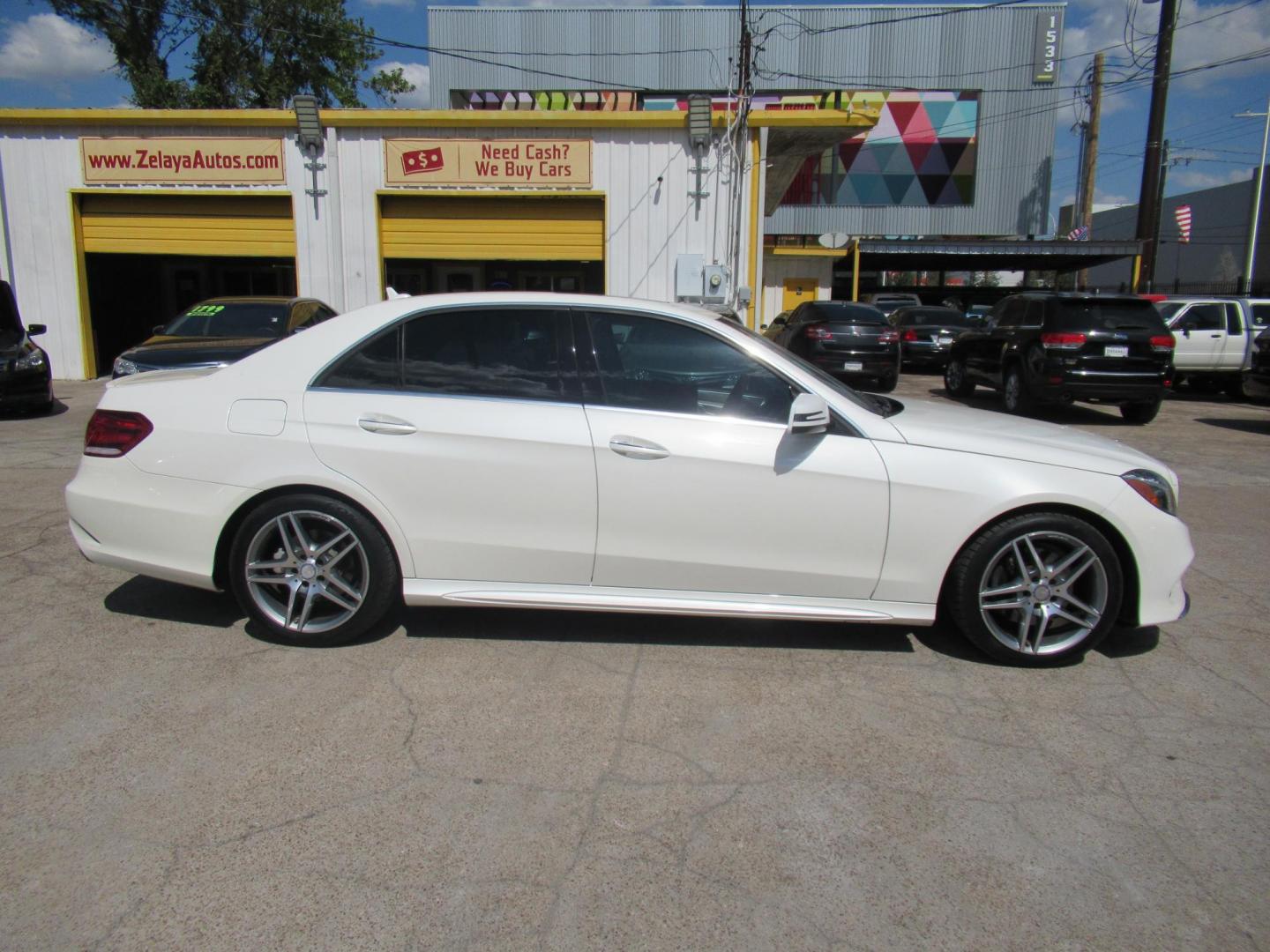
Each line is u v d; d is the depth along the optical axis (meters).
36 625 4.19
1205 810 2.83
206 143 14.91
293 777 2.94
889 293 40.94
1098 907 2.38
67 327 15.26
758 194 15.29
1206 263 42.75
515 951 2.20
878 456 3.72
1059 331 11.61
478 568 3.84
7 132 14.81
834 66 35.47
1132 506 3.75
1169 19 23.09
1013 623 3.88
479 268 17.86
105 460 3.95
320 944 2.21
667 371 3.84
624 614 4.43
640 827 2.71
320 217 15.16
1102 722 3.40
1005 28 35.28
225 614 4.36
